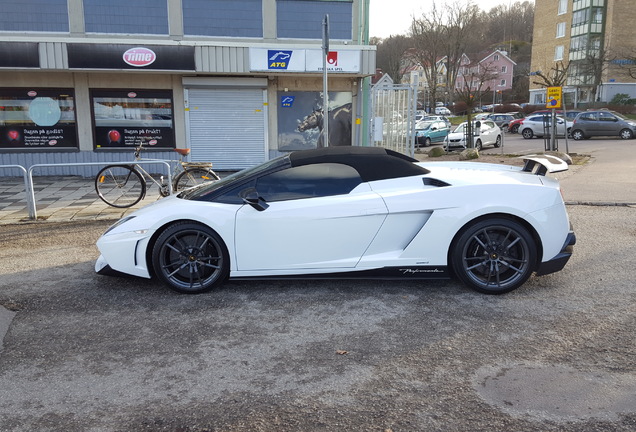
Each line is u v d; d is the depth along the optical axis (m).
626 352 3.40
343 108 14.34
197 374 3.21
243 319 4.08
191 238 4.66
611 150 20.27
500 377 3.11
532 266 4.46
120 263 4.69
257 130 14.16
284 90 14.05
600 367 3.21
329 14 13.70
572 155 17.98
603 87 51.94
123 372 3.25
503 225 4.43
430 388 3.00
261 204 4.54
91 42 12.20
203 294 4.64
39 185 11.99
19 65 12.05
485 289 4.49
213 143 14.07
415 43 66.56
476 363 3.29
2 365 3.36
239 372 3.23
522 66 87.44
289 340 3.68
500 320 3.97
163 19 13.22
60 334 3.83
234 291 4.71
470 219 4.40
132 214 4.88
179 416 2.76
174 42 12.55
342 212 4.46
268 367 3.29
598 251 5.86
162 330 3.89
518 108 59.41
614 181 11.42
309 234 4.49
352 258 4.52
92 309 4.32
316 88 14.12
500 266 4.54
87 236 7.02
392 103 12.86
